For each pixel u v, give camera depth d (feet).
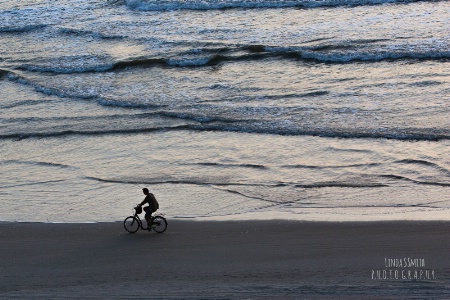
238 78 168.66
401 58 169.78
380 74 162.30
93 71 181.88
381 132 132.16
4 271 85.25
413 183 112.57
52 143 139.74
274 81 164.25
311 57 176.24
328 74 165.68
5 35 215.10
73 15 226.58
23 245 94.84
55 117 153.38
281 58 178.09
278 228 96.58
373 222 97.04
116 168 125.90
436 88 151.12
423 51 169.58
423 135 129.29
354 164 121.08
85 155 132.67
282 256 85.25
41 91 169.89
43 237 97.86
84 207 109.91
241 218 102.17
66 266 85.92
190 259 86.02
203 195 112.57
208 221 101.55
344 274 77.97
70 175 123.75
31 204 112.16
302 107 147.43
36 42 207.31
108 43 200.95
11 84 176.86
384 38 183.01
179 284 77.66
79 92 167.43
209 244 91.40
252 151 129.18
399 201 106.11
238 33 199.00
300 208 105.50
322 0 217.36
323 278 77.10
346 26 196.34
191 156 128.98
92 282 79.92
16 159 132.87
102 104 159.22
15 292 77.97
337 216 100.73
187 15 217.36
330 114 142.82
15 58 195.72
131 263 85.71
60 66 185.68
